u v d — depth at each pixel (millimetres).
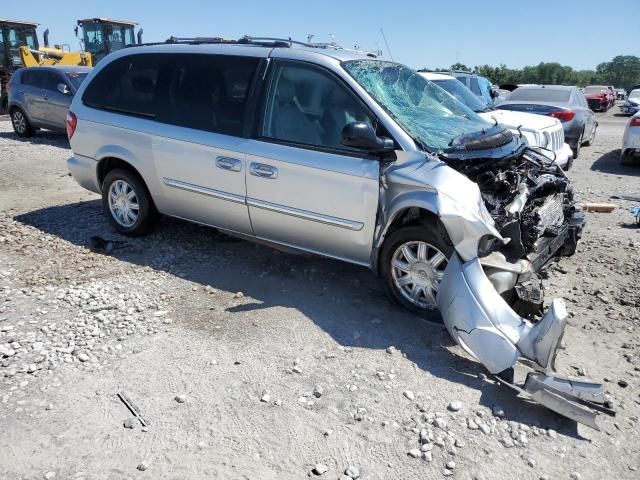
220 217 4988
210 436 2924
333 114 4312
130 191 5637
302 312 4254
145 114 5289
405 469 2746
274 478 2666
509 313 3441
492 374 3373
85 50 20672
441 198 3717
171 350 3697
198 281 4785
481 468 2766
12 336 3803
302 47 4730
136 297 4453
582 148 13953
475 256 3625
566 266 5379
